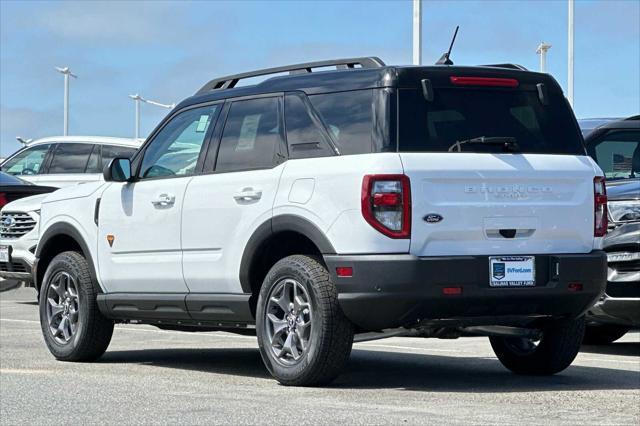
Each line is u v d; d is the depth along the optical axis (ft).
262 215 34.06
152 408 28.96
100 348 40.45
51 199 42.83
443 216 31.73
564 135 34.55
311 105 33.94
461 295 31.58
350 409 28.68
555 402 30.14
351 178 31.76
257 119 35.50
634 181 45.80
